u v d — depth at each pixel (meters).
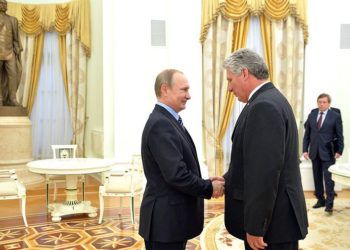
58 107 8.69
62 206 4.99
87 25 7.99
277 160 1.73
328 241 3.97
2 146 7.10
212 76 6.94
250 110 1.83
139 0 6.79
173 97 2.11
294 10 6.78
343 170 4.14
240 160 1.97
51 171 4.55
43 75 8.66
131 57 6.80
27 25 8.38
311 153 5.23
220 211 5.23
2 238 4.14
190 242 3.96
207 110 6.93
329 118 5.12
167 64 6.90
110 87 6.90
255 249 1.80
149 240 2.04
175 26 6.77
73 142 8.28
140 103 6.86
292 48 6.88
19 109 7.37
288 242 1.87
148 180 2.10
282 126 1.77
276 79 6.92
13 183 4.65
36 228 4.52
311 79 6.88
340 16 6.92
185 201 2.07
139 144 6.86
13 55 7.36
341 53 6.95
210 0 6.78
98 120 7.53
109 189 4.66
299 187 1.93
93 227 4.55
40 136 8.66
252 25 7.05
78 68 8.26
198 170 2.19
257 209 1.73
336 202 5.77
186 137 2.18
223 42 6.98
